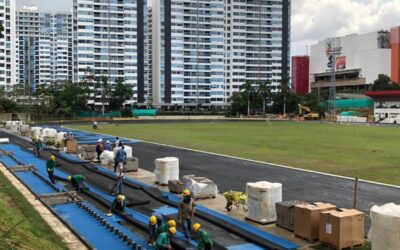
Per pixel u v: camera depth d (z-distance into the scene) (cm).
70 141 4016
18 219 1500
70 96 12325
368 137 5856
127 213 1827
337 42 18112
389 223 1253
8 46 16625
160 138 5666
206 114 14675
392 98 12225
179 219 1672
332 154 3916
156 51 17750
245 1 18950
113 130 7400
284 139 5497
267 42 19475
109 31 16825
